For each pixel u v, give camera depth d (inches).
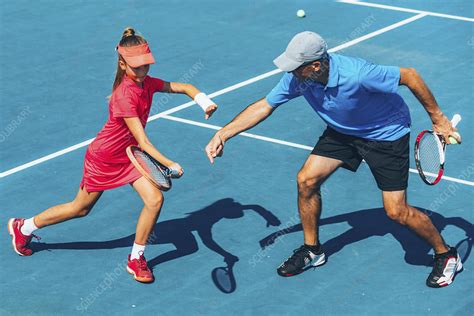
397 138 265.0
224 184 350.6
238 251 303.1
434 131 268.2
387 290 279.4
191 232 315.0
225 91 454.3
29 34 552.4
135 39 263.6
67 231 316.8
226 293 279.6
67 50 522.0
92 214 327.9
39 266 295.6
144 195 276.2
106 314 269.6
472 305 270.2
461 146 379.6
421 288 279.9
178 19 573.0
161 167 280.7
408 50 505.7
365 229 314.8
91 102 444.1
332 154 274.7
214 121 416.5
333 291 279.7
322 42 249.4
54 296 279.0
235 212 328.5
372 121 263.0
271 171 361.7
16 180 359.3
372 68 253.0
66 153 385.7
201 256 300.2
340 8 588.1
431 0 598.5
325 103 261.7
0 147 391.9
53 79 476.4
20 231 296.4
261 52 512.1
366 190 342.3
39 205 337.7
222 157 374.6
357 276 287.3
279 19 569.0
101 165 277.6
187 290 281.4
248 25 558.6
